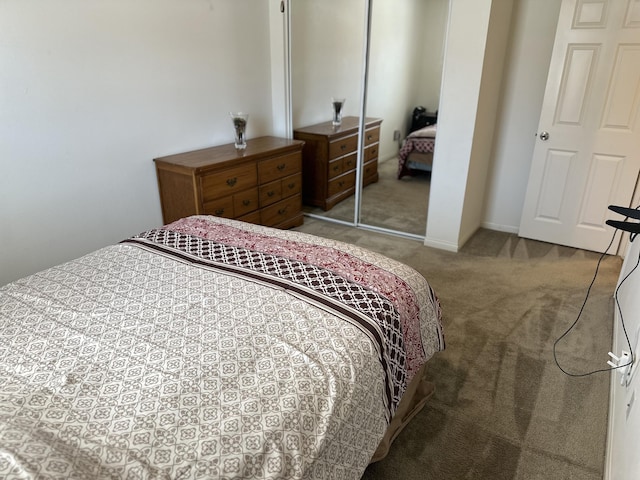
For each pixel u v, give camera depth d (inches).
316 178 160.1
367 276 61.9
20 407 37.8
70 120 93.4
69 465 32.1
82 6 90.4
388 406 52.2
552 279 115.0
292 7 138.9
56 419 36.7
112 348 46.4
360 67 135.3
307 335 49.1
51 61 87.7
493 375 79.5
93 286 59.4
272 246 70.7
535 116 134.8
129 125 105.7
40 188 91.3
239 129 126.0
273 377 42.7
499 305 102.6
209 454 34.7
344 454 44.1
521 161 141.0
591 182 126.5
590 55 116.9
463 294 107.5
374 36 131.3
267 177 130.0
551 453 63.3
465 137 120.6
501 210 149.6
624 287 95.0
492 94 128.2
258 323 50.8
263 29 138.9
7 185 86.0
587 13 114.3
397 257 128.6
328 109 146.9
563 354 85.4
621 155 120.3
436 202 131.5
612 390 72.9
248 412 38.6
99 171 101.6
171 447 34.8
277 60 144.6
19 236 89.9
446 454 62.9
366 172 150.0
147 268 64.4
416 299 62.3
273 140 142.8
